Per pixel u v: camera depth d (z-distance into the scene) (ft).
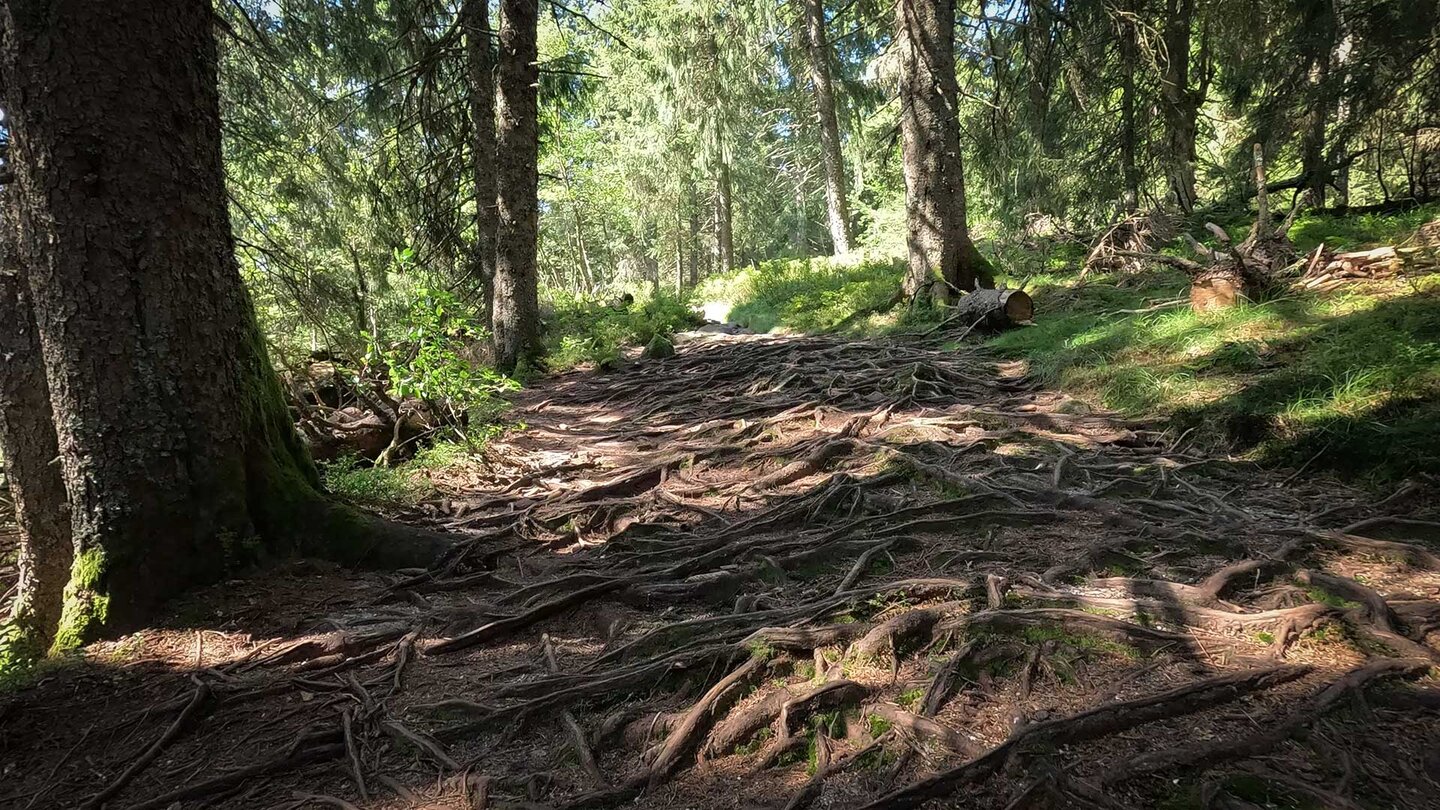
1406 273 21.91
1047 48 41.96
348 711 9.61
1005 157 52.16
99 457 11.87
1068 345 26.61
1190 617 9.65
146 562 12.12
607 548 15.65
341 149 40.65
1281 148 42.32
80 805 8.04
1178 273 33.55
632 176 100.68
